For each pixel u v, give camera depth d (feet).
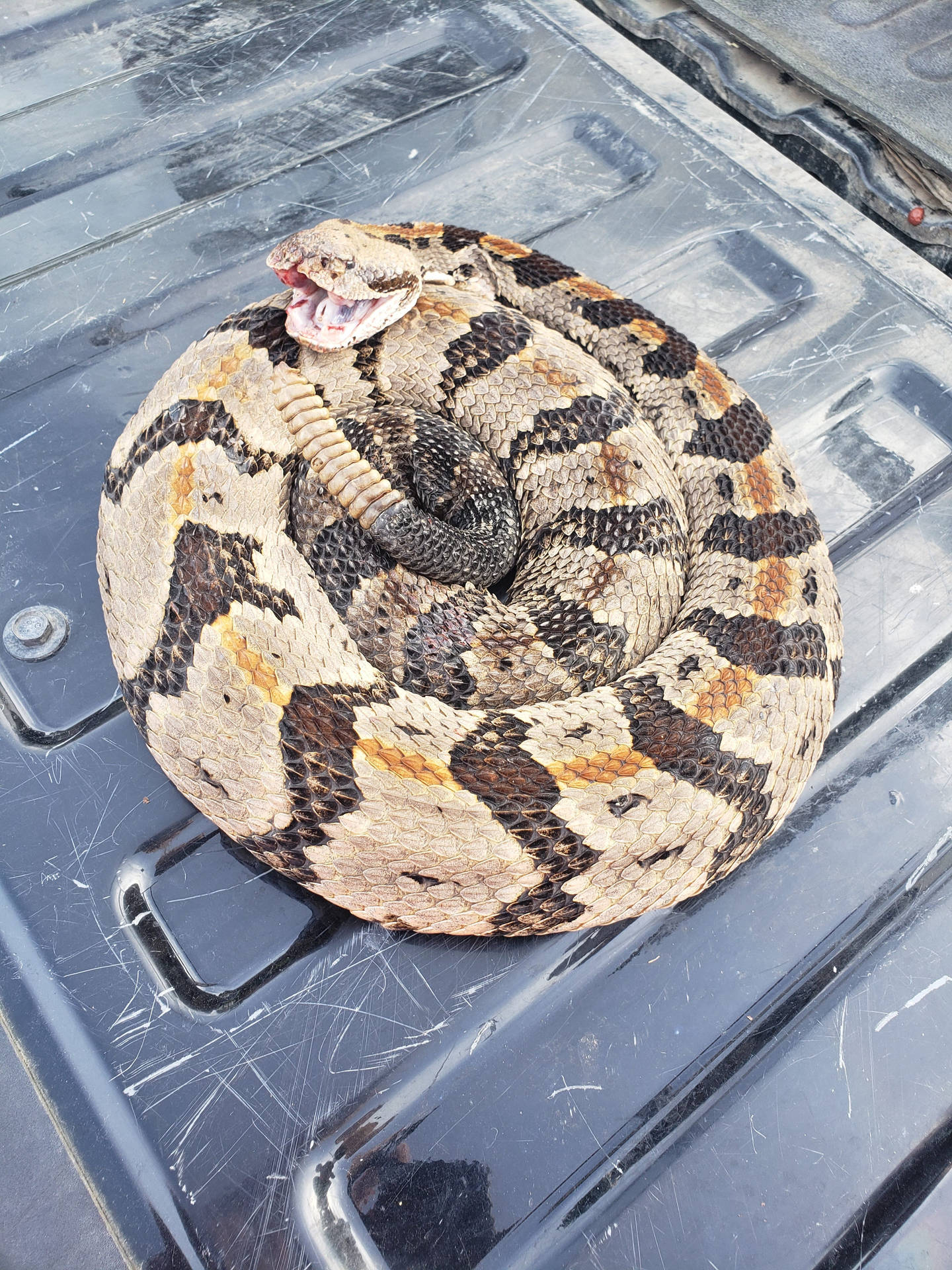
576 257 1.79
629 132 1.92
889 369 1.69
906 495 1.58
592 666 1.38
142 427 1.36
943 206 1.94
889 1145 1.12
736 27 2.08
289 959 1.16
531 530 1.55
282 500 1.39
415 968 1.17
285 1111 1.08
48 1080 1.09
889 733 1.38
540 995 1.17
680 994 1.19
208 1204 1.04
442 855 1.10
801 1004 1.19
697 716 1.23
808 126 2.03
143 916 1.18
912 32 2.07
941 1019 1.20
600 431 1.52
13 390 1.56
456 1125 1.09
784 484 1.48
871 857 1.29
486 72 1.99
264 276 1.71
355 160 1.86
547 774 1.15
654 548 1.46
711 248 1.81
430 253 1.68
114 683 1.33
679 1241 1.06
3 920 1.16
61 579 1.40
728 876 1.26
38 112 1.86
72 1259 1.12
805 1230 1.08
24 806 1.23
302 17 2.02
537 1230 1.06
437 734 1.18
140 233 1.74
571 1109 1.11
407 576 1.40
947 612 1.48
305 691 1.16
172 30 1.99
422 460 1.52
